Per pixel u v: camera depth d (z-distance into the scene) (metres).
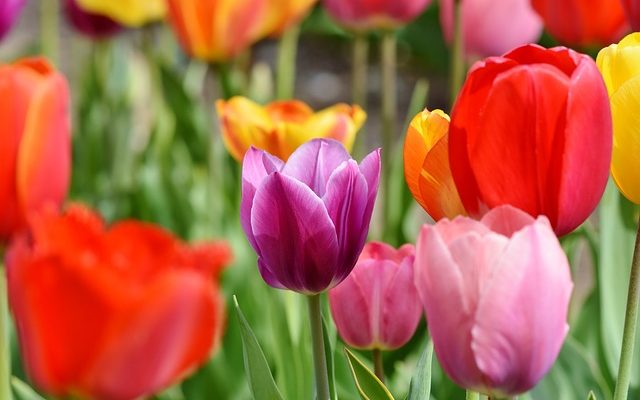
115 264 0.83
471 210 0.94
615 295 1.37
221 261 0.83
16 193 1.05
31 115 1.05
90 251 0.84
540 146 0.92
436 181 0.95
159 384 0.84
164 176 2.07
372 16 1.87
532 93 0.92
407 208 1.83
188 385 1.68
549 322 0.88
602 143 0.93
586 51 1.49
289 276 0.97
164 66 2.24
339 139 1.32
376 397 1.06
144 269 0.83
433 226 0.89
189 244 2.00
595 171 0.93
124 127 2.46
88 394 0.84
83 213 0.86
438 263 0.88
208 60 1.85
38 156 1.06
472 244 0.88
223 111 1.32
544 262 0.87
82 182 2.42
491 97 0.92
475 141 0.93
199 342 0.83
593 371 1.31
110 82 2.49
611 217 1.37
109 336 0.82
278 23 1.84
